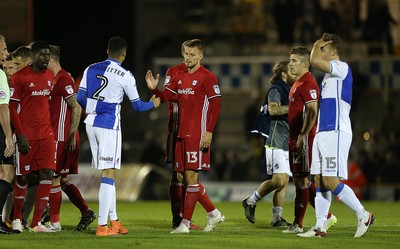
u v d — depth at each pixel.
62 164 31.33
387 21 70.69
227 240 26.88
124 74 29.06
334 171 27.73
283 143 33.25
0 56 29.66
